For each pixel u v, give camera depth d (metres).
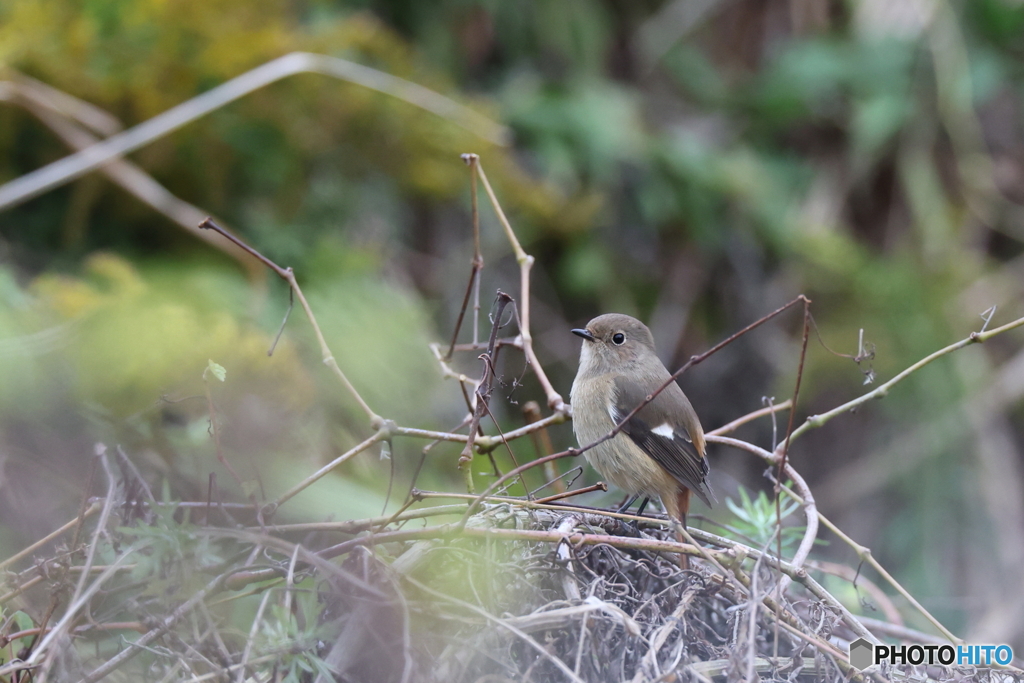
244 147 10.21
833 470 13.39
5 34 9.33
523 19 13.86
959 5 14.77
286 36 10.62
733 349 13.94
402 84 11.02
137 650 4.69
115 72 9.65
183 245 9.60
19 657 5.01
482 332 12.27
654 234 13.98
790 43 15.16
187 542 4.73
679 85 14.94
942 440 12.93
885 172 14.83
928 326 13.46
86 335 7.03
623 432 7.75
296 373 7.46
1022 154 14.93
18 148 9.65
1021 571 12.12
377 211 11.62
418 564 5.14
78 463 6.28
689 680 5.04
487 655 4.82
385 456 6.11
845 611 5.65
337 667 4.73
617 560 5.68
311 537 5.84
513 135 13.33
